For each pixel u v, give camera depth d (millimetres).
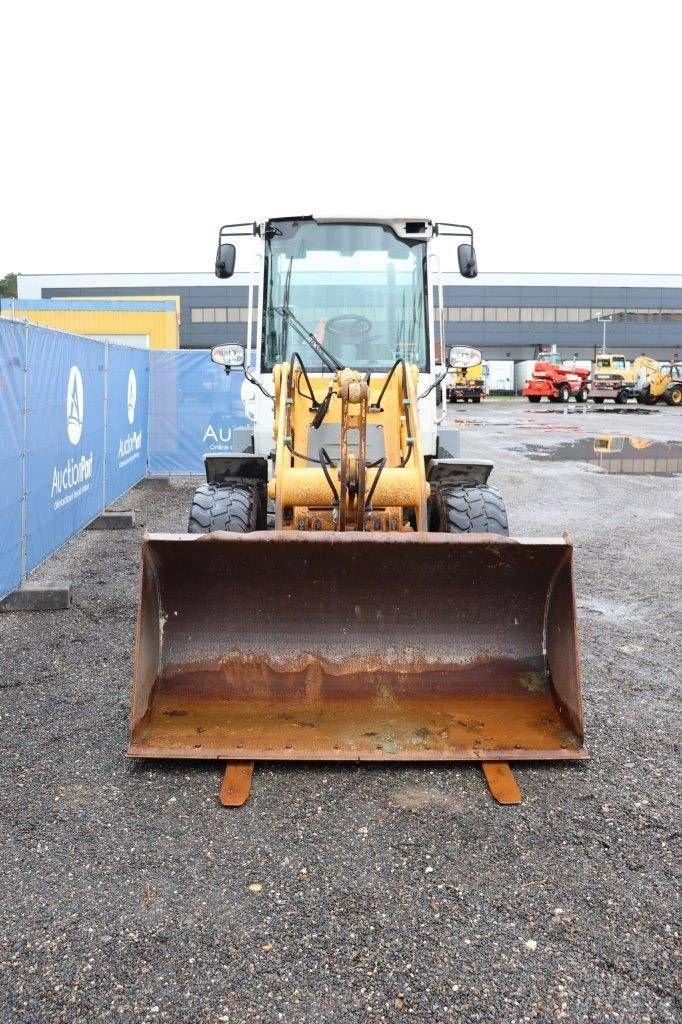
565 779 3766
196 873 3055
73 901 2895
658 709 4609
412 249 6117
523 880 3021
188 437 13922
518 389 71875
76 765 3867
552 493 12477
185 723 3934
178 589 4121
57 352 7492
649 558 8258
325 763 3865
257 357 6051
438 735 3900
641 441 21984
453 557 4051
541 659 4188
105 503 9953
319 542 3949
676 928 2770
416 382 5332
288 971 2566
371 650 4160
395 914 2832
